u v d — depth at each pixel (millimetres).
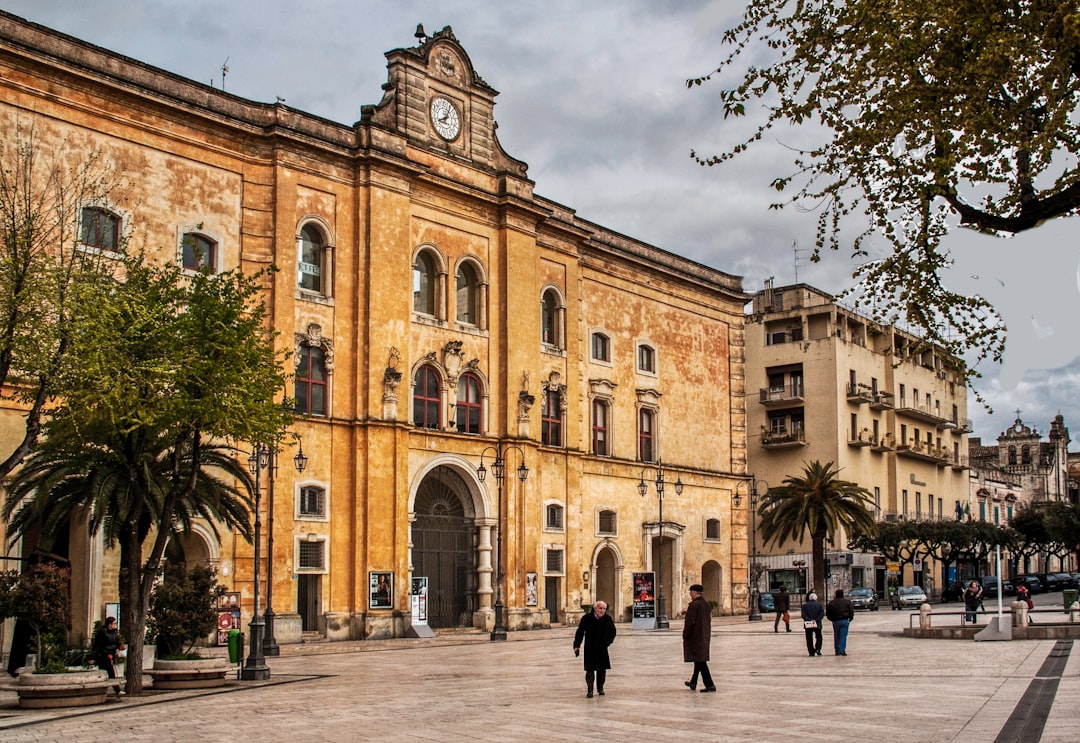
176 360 25469
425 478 49625
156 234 40875
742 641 41500
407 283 48344
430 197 50344
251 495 36938
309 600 44375
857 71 12680
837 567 81188
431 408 49656
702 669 23047
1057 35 11172
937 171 12273
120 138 40156
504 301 52875
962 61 12203
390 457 46594
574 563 55500
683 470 63750
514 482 52000
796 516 61812
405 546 46781
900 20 12320
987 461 128375
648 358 63188
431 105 51000
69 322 23828
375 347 46625
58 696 23344
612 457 59031
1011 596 88188
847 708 19578
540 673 29266
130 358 25125
